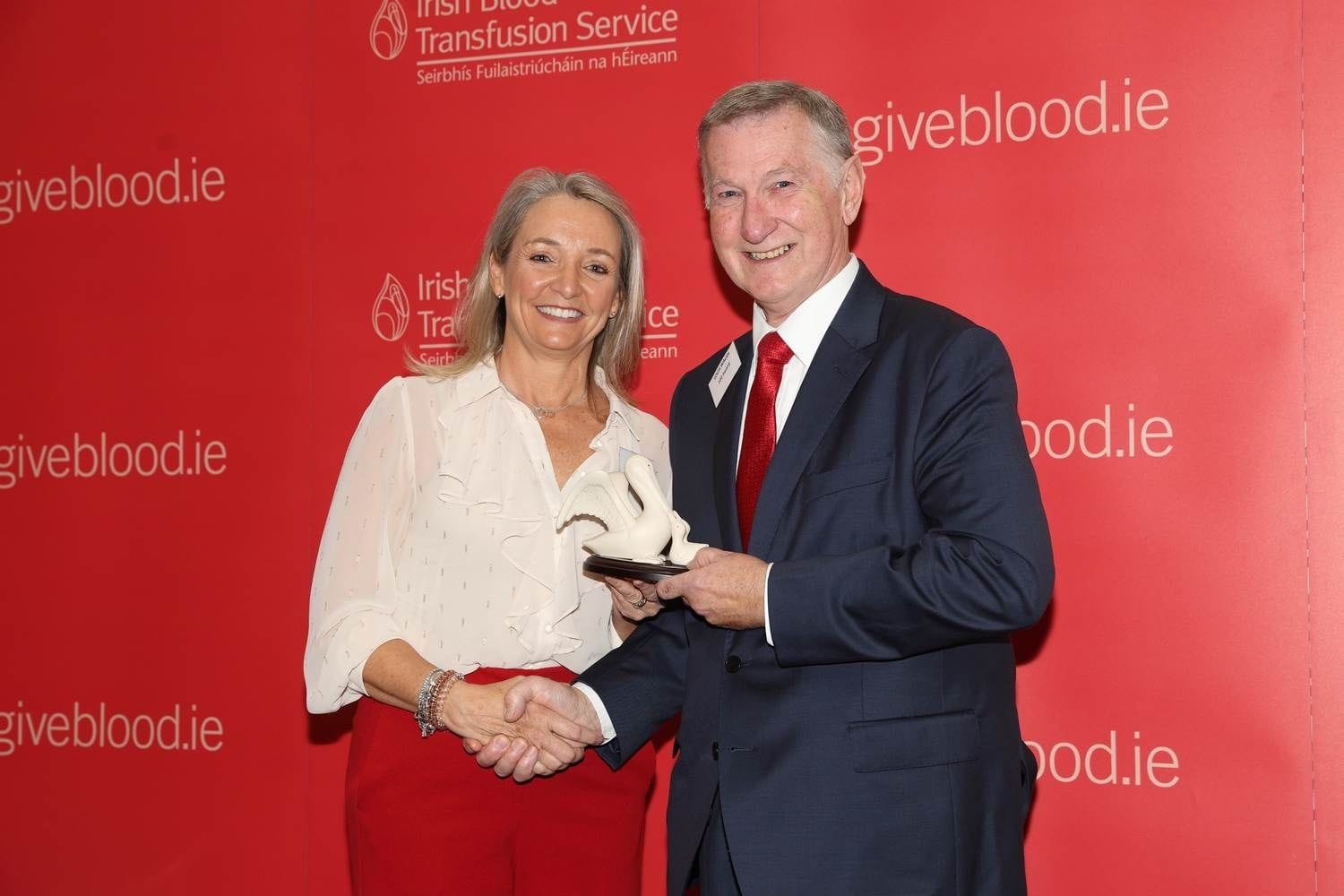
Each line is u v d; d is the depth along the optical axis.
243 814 3.24
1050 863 2.67
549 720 2.01
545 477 2.20
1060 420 2.68
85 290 3.39
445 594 2.13
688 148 2.95
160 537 3.32
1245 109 2.58
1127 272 2.65
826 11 2.85
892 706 1.75
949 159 2.77
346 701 2.14
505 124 3.08
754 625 1.76
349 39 3.21
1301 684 2.53
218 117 3.30
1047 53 2.71
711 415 2.10
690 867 1.89
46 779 3.38
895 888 1.71
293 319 3.22
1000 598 1.64
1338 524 2.52
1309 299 2.54
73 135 3.42
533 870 2.12
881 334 1.89
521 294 2.24
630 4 2.99
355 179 3.19
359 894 2.10
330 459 3.19
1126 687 2.63
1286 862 2.53
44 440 3.41
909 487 1.78
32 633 3.40
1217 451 2.59
